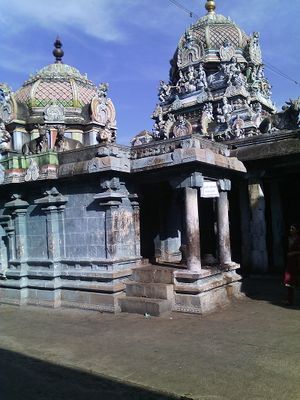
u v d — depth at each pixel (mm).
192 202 9562
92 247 10555
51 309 10820
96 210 10484
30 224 11820
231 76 25141
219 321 8445
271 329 7652
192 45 28672
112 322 9000
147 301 9352
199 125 23344
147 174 10258
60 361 6707
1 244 12570
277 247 14305
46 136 13617
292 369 5684
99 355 6855
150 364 6258
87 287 10367
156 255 12438
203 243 14781
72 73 20953
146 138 23828
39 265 11461
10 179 11453
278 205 14406
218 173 10766
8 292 11977
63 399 5289
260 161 12836
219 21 29859
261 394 4984
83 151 10672
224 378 5531
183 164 9250
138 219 11055
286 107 14102
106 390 5465
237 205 15391
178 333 7789
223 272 10328
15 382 5973
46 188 11023
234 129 20484
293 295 10539
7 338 8320
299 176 14359
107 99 20219
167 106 28141
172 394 5168
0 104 19281
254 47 29516
